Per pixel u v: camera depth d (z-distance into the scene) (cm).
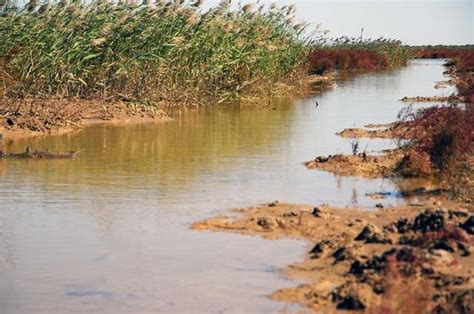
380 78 7006
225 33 4038
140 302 1205
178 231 1580
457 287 1206
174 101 3891
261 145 2711
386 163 2306
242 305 1184
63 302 1208
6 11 3331
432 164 2164
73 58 3438
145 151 2547
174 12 3791
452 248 1402
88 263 1387
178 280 1298
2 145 2625
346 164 2292
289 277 1301
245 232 1568
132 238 1533
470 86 4778
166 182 2050
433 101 4462
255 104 4206
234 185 2025
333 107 4138
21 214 1712
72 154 2416
